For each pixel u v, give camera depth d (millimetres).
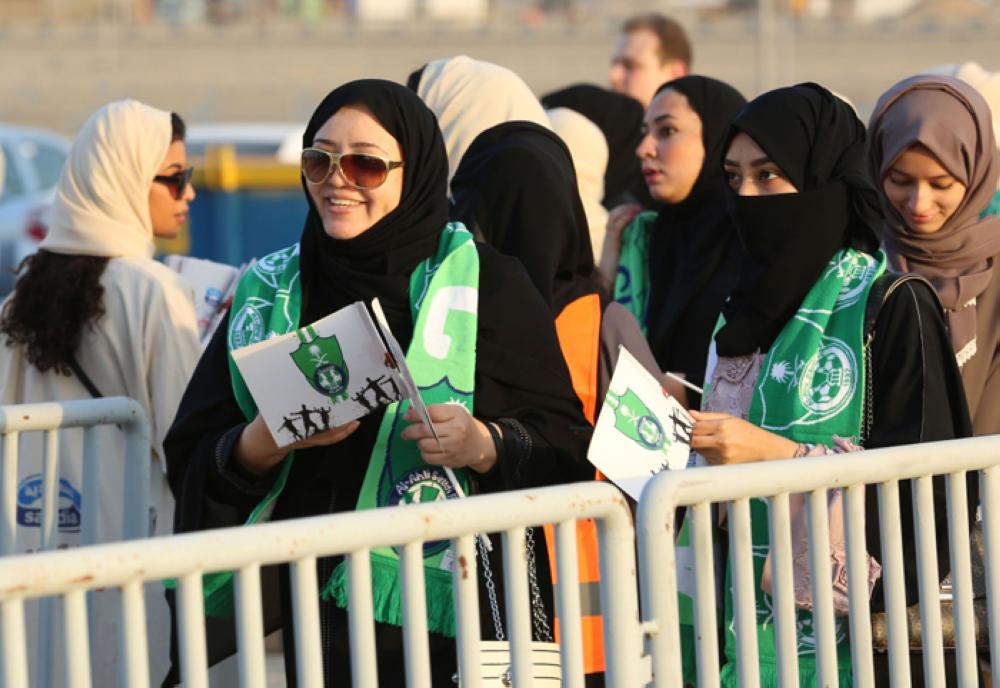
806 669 9258
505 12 171375
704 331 13164
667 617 7625
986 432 10266
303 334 8656
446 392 9109
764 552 9383
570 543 7438
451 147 12586
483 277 9484
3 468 9555
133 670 6465
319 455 9383
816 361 9508
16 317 12141
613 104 19141
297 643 6859
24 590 6145
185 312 12281
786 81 124562
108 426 11805
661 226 14312
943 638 9359
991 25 129125
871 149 10766
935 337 9406
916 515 8539
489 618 9086
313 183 9398
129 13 163250
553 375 9445
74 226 12305
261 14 172875
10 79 122188
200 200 35938
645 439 8625
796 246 9781
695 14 145250
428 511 7066
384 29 131250
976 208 10523
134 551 6406
